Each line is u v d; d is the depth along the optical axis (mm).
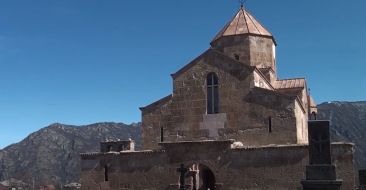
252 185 36062
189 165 38188
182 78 41688
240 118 39250
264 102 38750
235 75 39938
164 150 39312
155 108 42312
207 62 41000
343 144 33906
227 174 36875
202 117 40469
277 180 35375
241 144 38312
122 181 40625
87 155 42406
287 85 46750
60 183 123875
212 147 37594
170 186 38562
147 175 39719
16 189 91062
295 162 35031
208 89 40719
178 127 41156
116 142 43062
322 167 21859
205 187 42188
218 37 48469
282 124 37969
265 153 36062
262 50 47750
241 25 48219
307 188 21953
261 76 41500
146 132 42312
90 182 41906
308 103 54688
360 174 33844
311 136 22359
